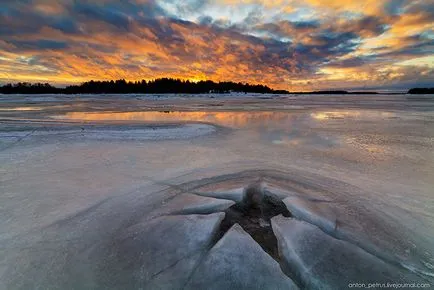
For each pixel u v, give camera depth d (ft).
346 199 15.03
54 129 37.17
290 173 19.42
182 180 18.07
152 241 11.15
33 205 14.32
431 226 12.33
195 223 12.25
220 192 15.66
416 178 18.37
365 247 10.79
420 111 74.02
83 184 17.25
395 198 15.20
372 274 9.23
